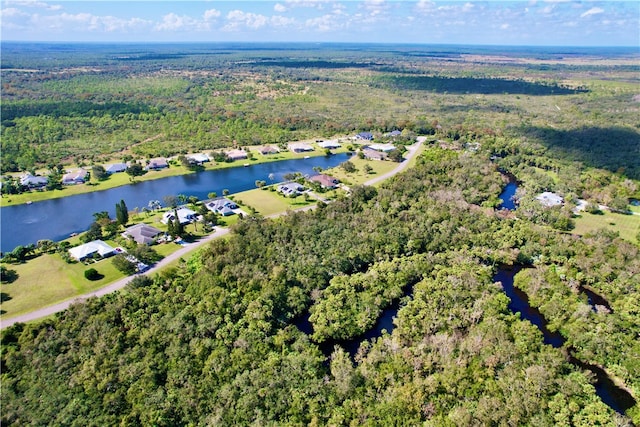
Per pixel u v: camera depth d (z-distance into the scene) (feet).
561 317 362.33
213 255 436.35
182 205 606.96
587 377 297.53
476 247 472.03
